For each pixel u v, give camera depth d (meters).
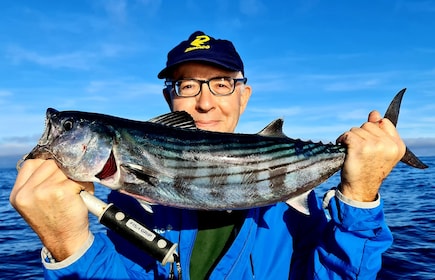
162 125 0.54
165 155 0.52
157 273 0.55
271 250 0.56
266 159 0.53
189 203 0.51
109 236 0.61
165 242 0.44
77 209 0.43
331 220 0.51
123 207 0.63
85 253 0.45
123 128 0.52
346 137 0.48
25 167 0.45
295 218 0.60
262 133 0.56
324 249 0.51
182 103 0.66
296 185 0.54
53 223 0.42
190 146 0.52
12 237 1.77
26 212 0.42
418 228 1.56
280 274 0.54
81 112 0.53
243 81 0.68
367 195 0.47
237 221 0.56
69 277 0.45
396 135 0.48
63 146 0.50
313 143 0.54
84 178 0.50
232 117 0.67
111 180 0.51
